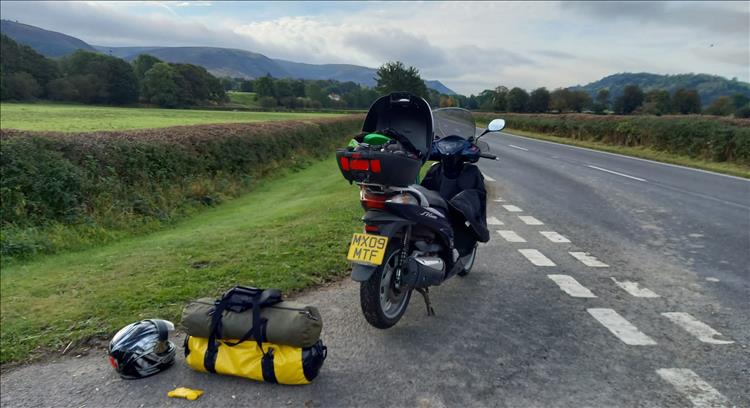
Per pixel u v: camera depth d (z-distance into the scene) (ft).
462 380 11.46
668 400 10.62
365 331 14.20
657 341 13.56
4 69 344.28
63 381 11.87
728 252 22.77
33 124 133.80
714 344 13.37
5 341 14.23
